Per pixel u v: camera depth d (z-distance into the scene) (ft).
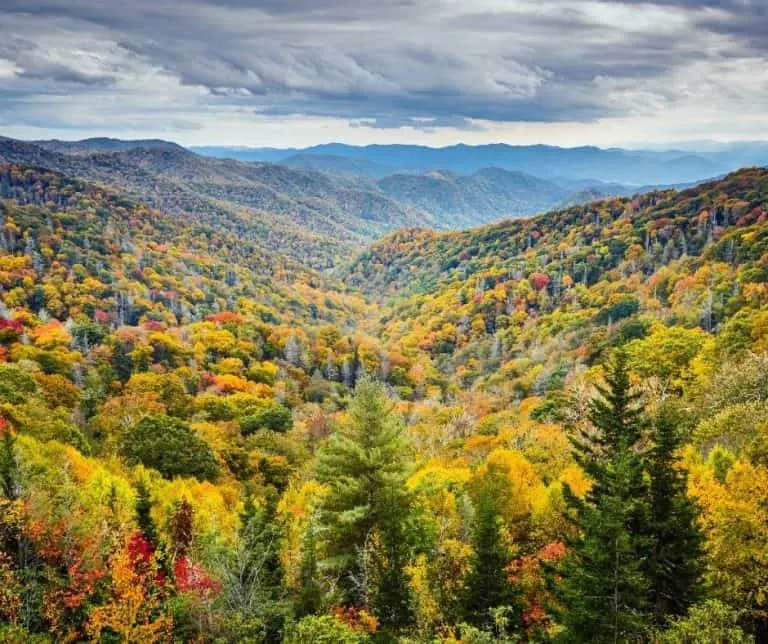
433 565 95.14
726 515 85.66
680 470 80.18
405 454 112.06
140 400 246.06
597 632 65.57
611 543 65.16
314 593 86.74
